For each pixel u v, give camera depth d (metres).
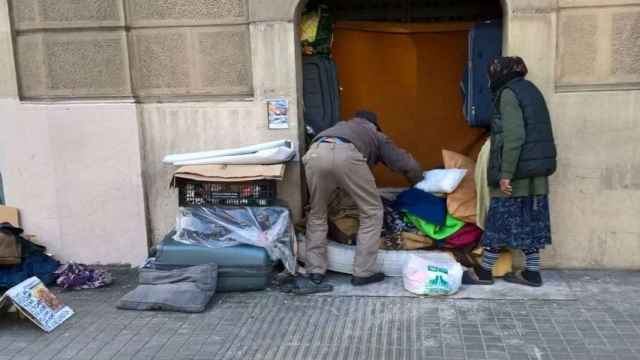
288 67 5.36
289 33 5.30
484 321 4.43
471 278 5.08
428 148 6.18
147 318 4.64
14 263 5.30
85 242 5.68
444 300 4.79
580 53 5.10
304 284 5.03
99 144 5.53
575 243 5.29
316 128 5.79
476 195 5.16
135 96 5.52
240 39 5.42
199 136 5.53
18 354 4.14
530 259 4.98
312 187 4.98
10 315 4.71
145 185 5.61
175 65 5.49
